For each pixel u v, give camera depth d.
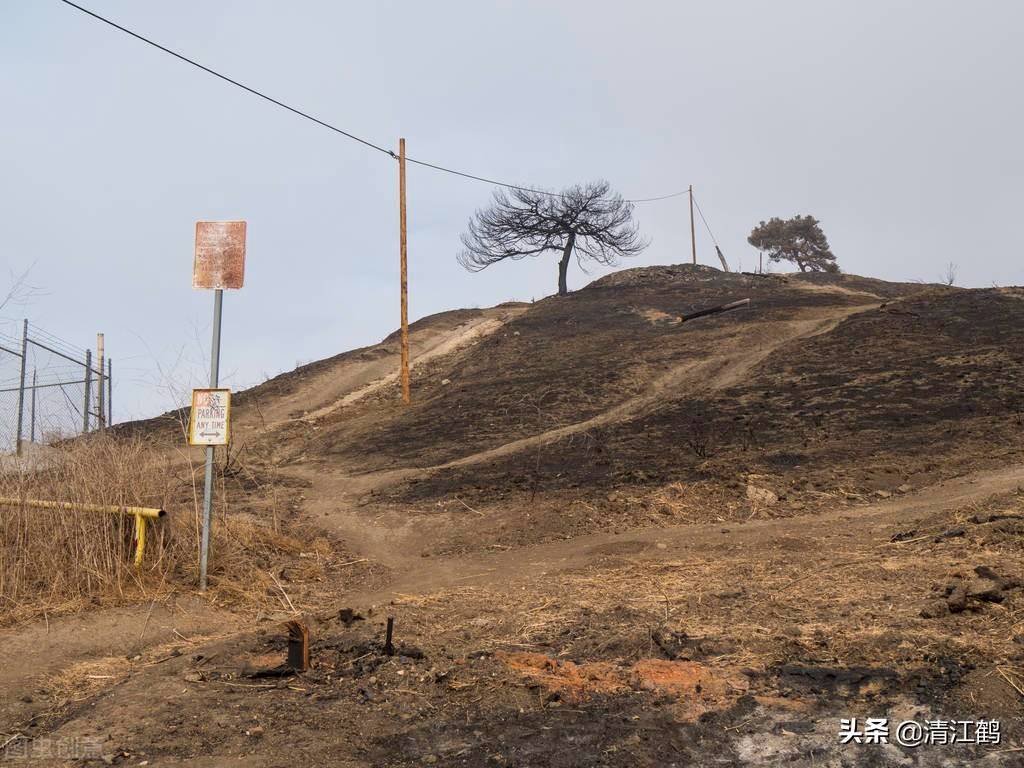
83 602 7.60
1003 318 25.81
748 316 35.47
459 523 13.19
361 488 17.00
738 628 6.40
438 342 42.00
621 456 16.91
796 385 21.59
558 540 11.98
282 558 10.70
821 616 6.55
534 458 17.78
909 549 8.93
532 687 5.40
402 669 5.81
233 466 18.48
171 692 5.48
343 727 4.95
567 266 53.97
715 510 12.93
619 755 4.48
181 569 8.66
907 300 30.94
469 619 7.28
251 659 6.23
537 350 34.66
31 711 5.35
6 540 8.01
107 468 8.85
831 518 12.02
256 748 4.67
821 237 73.12
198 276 8.55
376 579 10.17
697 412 20.22
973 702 4.81
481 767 4.42
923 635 5.79
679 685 5.33
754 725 4.77
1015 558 7.69
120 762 4.52
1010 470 13.61
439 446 21.17
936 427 16.73
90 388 16.33
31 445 10.19
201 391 8.56
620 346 32.59
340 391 33.66
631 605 7.45
